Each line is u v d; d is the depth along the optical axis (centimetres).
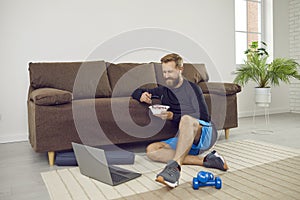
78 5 343
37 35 324
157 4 392
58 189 164
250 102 475
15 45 315
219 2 443
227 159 214
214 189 156
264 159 211
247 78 345
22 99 321
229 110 284
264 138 290
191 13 419
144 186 163
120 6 367
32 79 267
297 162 201
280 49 503
